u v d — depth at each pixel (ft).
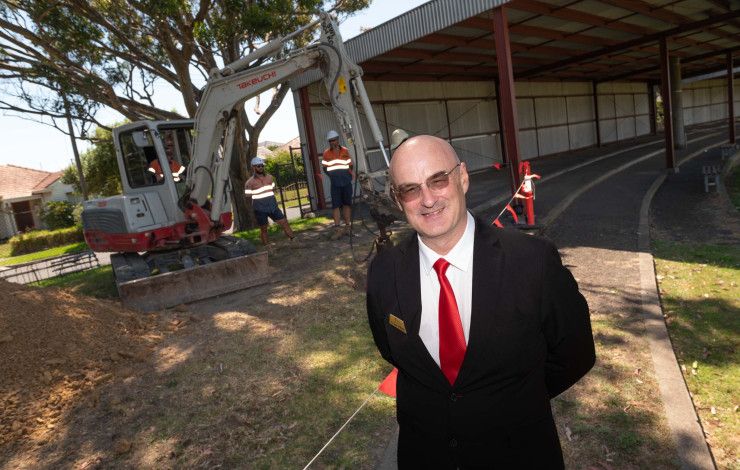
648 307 14.52
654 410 9.52
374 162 57.88
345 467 9.05
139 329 17.21
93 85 36.19
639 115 118.01
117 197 24.44
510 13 38.29
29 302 15.49
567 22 42.91
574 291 4.26
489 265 4.14
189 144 26.86
